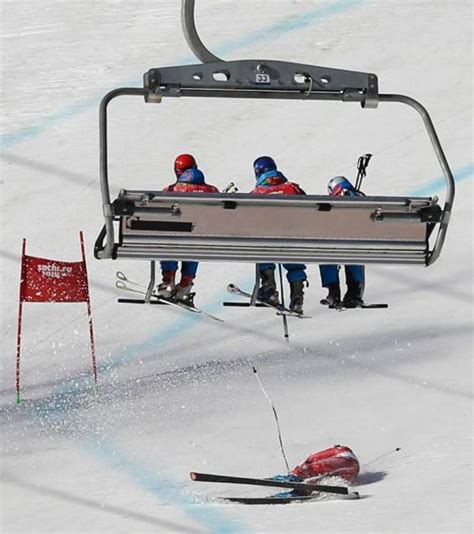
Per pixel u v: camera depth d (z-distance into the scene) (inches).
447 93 2613.2
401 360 1568.7
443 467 1168.8
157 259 868.6
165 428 1376.7
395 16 3051.2
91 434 1375.5
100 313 1825.8
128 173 2316.7
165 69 854.5
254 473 1188.5
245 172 2288.4
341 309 1151.6
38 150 2420.0
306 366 1573.6
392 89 2650.1
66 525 1054.4
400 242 885.2
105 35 3041.3
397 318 1722.4
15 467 1266.0
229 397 1475.1
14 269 1977.1
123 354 1684.3
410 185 2196.1
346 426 1336.1
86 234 2082.9
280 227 867.4
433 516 1018.1
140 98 2667.3
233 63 868.0
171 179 2297.0
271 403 1380.4
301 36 2974.9
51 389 1568.7
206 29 3046.3
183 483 1173.1
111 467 1248.2
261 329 1717.5
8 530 1047.6
